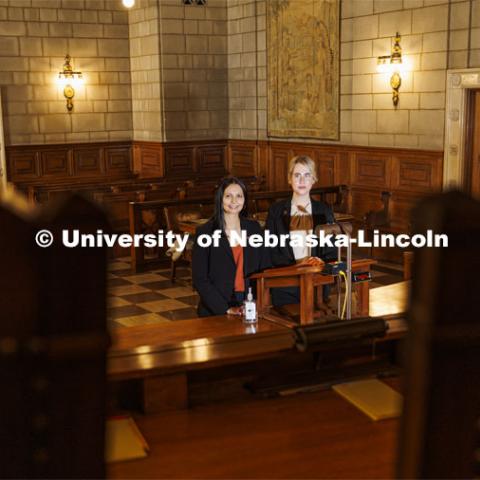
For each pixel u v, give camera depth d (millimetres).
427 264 1418
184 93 14766
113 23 15312
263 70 13961
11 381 1487
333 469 2326
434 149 10547
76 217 1414
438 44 10242
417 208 1422
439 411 1537
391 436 2543
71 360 1491
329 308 4391
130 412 2756
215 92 15055
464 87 9961
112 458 2352
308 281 4105
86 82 15266
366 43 11422
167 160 14773
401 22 10773
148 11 14617
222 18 14852
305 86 12805
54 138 15125
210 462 2371
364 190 11750
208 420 2672
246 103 14609
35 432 1538
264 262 4656
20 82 14648
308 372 3045
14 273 1404
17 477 1557
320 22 12242
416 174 10828
